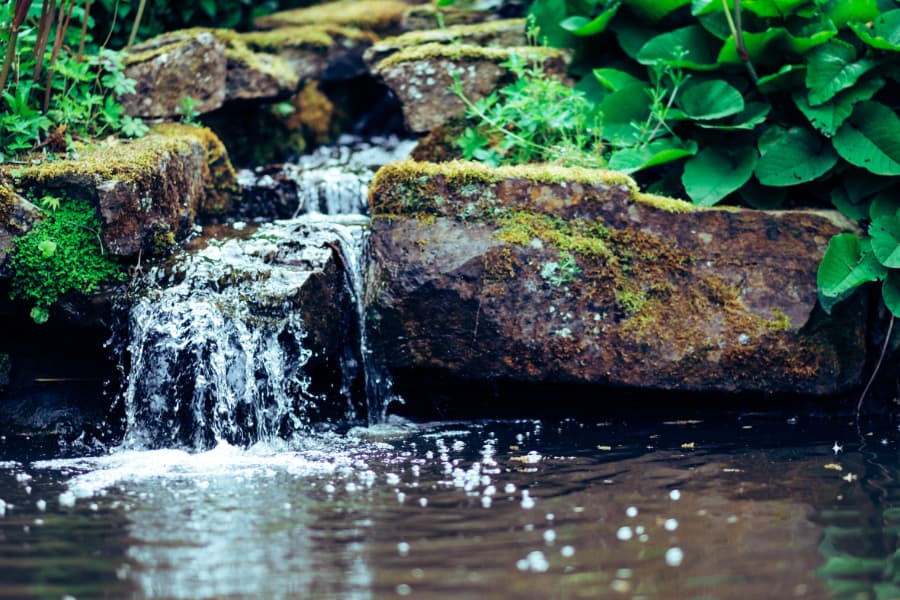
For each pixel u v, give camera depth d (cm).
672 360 629
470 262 623
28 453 582
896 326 650
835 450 552
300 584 352
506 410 666
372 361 646
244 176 822
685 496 462
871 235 629
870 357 652
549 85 743
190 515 439
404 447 580
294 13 1027
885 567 363
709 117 690
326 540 402
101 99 740
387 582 352
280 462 544
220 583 354
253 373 603
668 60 735
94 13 866
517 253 628
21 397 654
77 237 630
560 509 442
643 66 783
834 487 474
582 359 629
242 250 655
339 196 781
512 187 638
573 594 339
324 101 998
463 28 877
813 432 602
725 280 640
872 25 692
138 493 479
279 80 888
